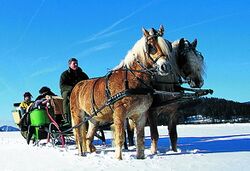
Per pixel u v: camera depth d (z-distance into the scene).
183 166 4.88
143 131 5.70
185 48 6.31
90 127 6.90
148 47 5.42
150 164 5.11
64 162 5.64
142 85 5.48
